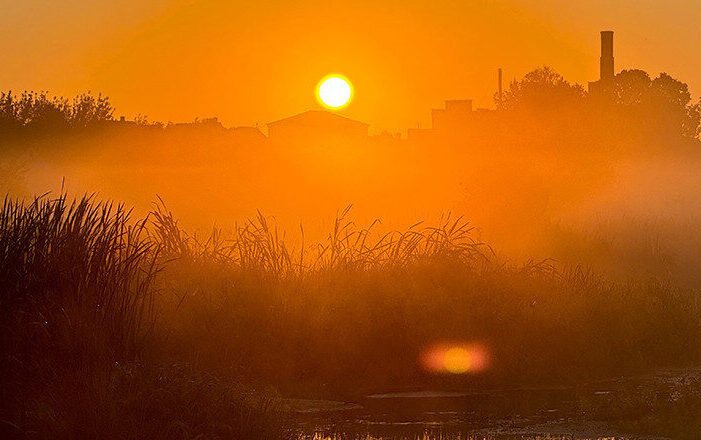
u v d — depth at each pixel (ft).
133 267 163.32
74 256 148.66
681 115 622.95
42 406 126.72
